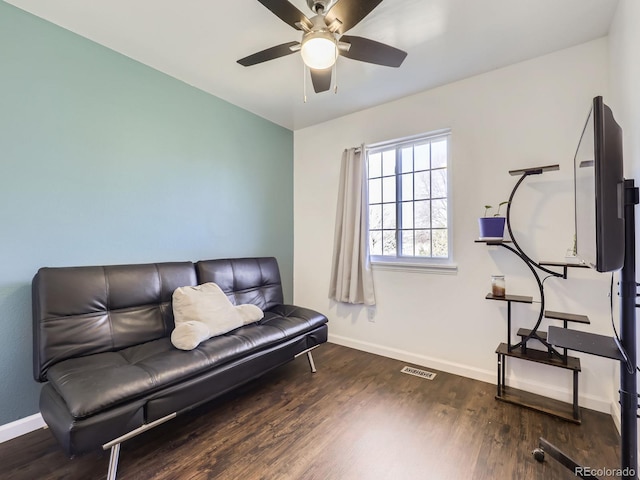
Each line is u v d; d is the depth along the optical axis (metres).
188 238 2.61
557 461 1.49
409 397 2.13
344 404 2.04
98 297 1.84
